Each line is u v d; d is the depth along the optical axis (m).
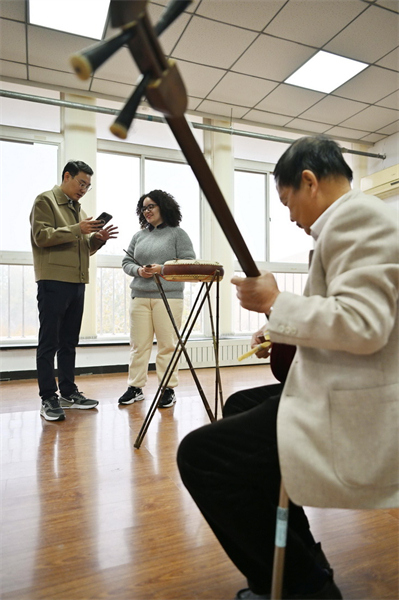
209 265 1.84
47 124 4.34
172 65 0.48
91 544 1.19
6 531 1.26
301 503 0.69
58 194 2.61
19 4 2.87
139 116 4.05
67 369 2.75
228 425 0.81
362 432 0.70
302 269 5.59
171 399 2.78
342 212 0.72
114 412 2.64
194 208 5.05
